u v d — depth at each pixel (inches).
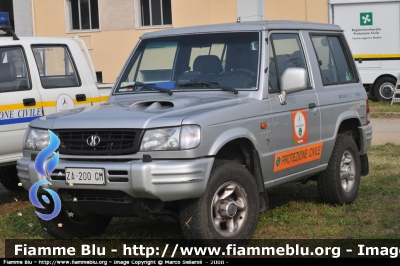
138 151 202.5
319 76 276.8
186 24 829.2
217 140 210.1
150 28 845.8
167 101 224.4
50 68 328.8
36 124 225.5
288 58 260.2
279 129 242.7
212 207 212.5
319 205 291.4
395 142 498.6
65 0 868.6
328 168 284.2
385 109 692.7
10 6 981.2
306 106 260.8
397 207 285.3
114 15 856.9
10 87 308.0
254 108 230.4
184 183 198.5
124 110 220.5
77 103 335.6
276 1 788.0
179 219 219.9
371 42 746.2
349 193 294.8
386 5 736.3
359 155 305.9
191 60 254.5
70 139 213.3
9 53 312.5
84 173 205.2
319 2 770.2
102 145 207.5
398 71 740.7
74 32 875.4
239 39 250.5
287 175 251.8
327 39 293.9
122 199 205.3
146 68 261.3
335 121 281.7
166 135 201.8
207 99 232.1
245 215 224.4
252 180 226.2
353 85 303.7
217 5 813.9
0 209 316.8
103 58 868.6
